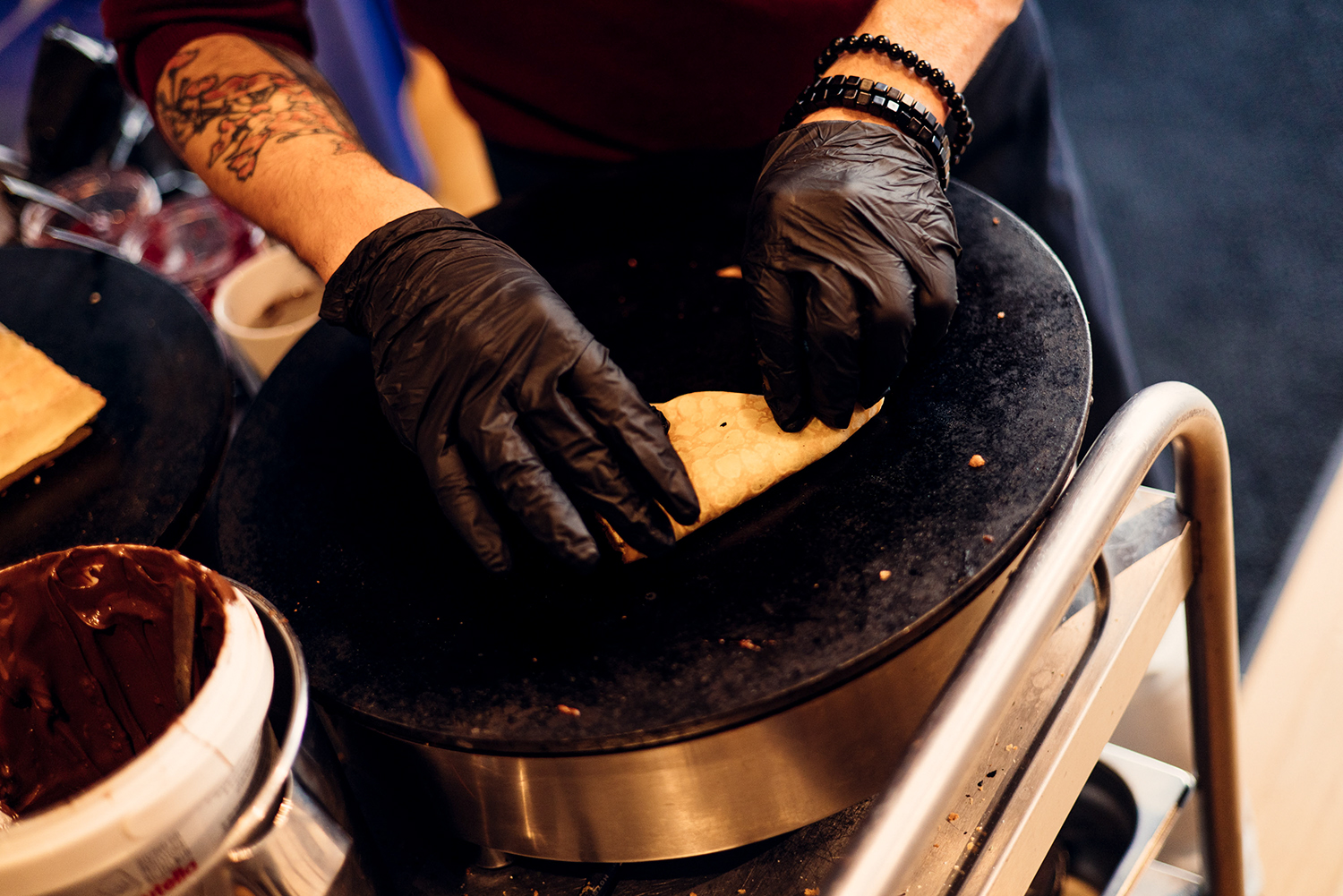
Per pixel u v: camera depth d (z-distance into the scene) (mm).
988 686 463
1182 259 2090
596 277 805
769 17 864
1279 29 2580
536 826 549
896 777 443
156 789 359
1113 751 807
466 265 630
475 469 627
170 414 755
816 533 583
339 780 483
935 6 751
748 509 614
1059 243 1105
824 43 894
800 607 540
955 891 541
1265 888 1207
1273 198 2160
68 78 1174
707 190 863
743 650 522
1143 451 541
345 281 669
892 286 588
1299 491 1633
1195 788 791
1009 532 540
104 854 354
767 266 619
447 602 589
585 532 559
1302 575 1514
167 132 866
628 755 496
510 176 1167
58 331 857
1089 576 662
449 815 571
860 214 605
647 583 581
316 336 803
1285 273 1998
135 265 918
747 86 932
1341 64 2426
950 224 644
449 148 2463
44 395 729
